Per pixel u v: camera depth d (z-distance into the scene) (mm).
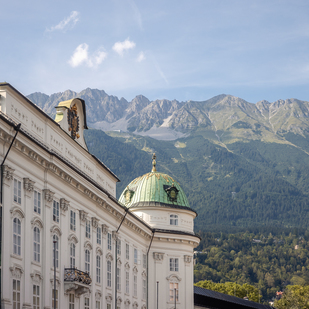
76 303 41812
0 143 31562
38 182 36812
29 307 33906
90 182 44969
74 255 42438
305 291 134000
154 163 76250
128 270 57906
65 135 43219
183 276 68688
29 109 37062
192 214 72562
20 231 33562
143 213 69250
